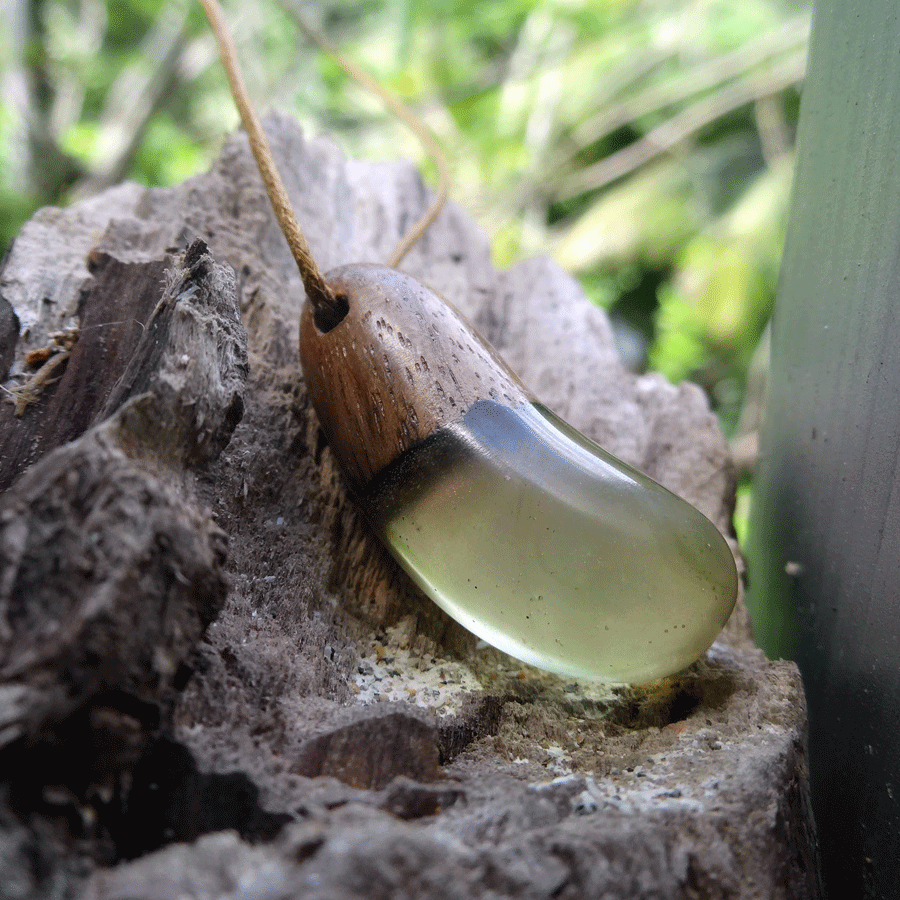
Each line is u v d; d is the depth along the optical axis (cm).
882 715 10
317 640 10
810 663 12
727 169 36
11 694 7
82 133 34
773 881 8
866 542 11
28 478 8
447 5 35
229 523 10
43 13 35
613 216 35
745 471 23
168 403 8
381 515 10
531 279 16
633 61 36
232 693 9
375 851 7
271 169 11
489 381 10
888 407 10
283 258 14
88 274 12
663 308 32
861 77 11
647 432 14
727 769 9
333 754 9
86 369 10
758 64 34
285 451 11
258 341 12
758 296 31
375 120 38
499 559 9
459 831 8
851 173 11
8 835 7
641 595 9
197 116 40
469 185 37
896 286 10
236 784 8
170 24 38
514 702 10
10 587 8
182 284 9
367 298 10
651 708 10
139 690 8
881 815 10
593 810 9
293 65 37
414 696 10
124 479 8
